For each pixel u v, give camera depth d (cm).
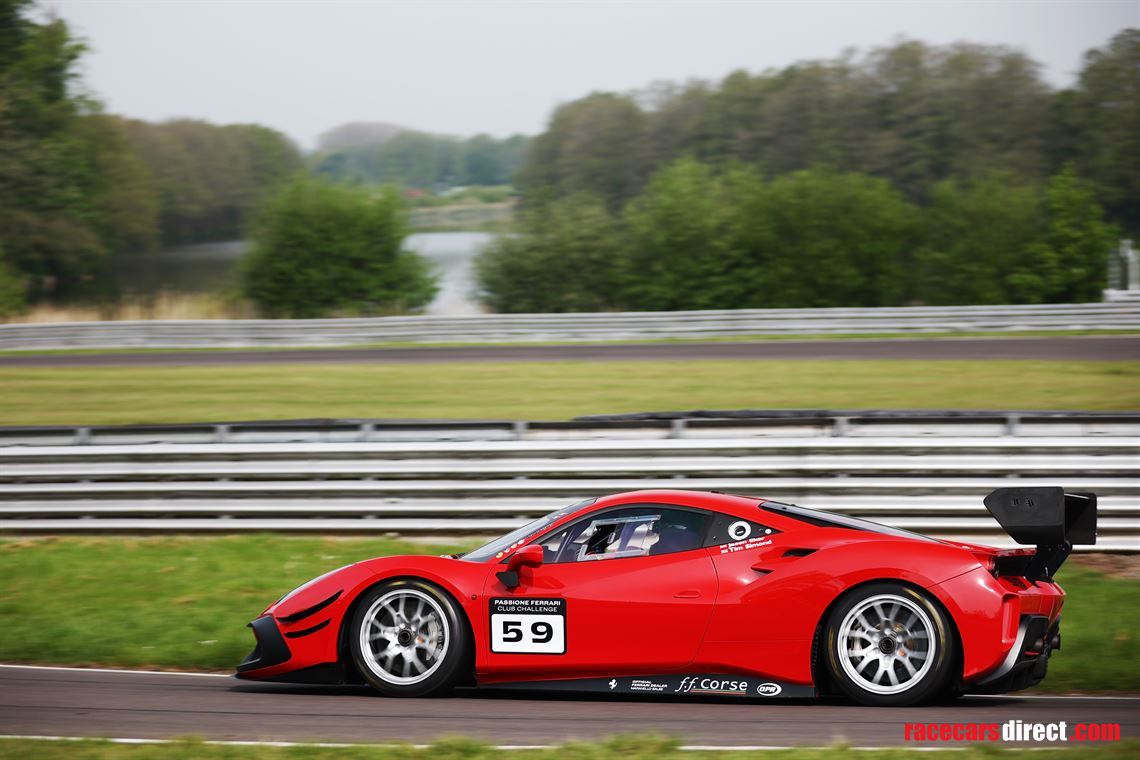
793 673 2034
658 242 13312
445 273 14238
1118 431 3506
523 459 3716
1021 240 13362
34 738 1825
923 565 2012
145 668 2630
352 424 3878
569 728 1912
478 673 2144
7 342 10088
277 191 14025
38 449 3925
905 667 2027
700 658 2066
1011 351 8025
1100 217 13375
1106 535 3441
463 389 6631
